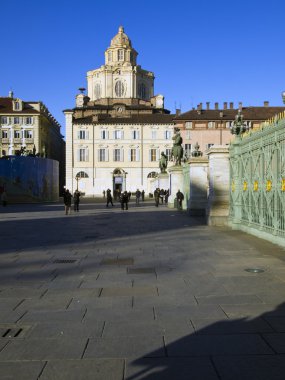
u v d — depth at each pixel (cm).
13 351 477
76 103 9800
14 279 823
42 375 421
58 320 578
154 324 559
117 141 8894
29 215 2741
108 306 641
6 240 1408
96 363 446
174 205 3506
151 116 9125
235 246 1212
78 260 1025
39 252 1152
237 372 423
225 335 517
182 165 3484
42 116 9450
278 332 523
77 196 3203
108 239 1416
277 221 1235
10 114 9212
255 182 1438
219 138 8744
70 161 8850
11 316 596
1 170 4578
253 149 1450
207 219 1911
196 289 735
